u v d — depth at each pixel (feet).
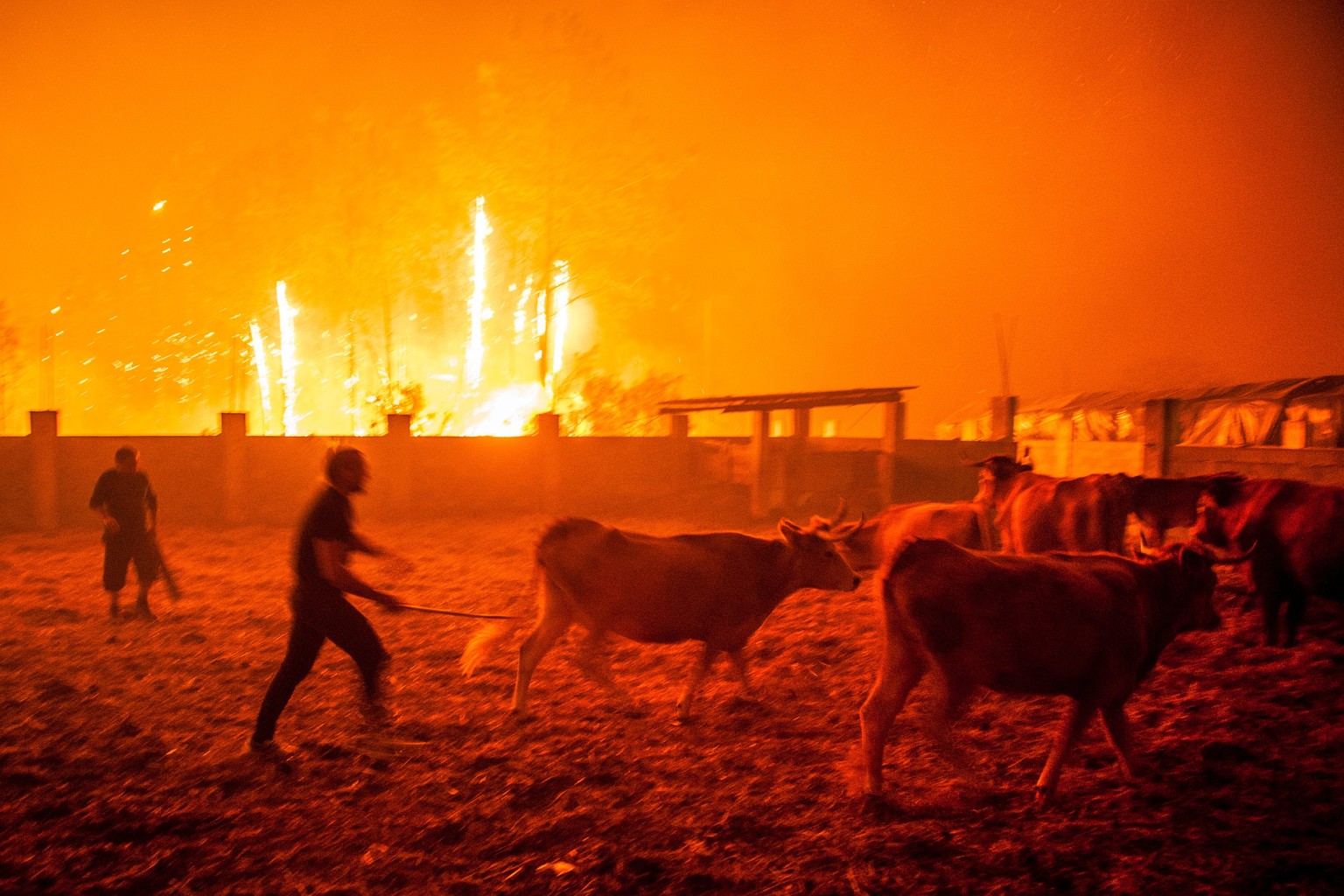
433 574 45.52
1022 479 36.83
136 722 22.08
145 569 34.27
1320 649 26.45
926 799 17.26
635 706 23.31
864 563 35.45
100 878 14.65
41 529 65.82
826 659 27.99
